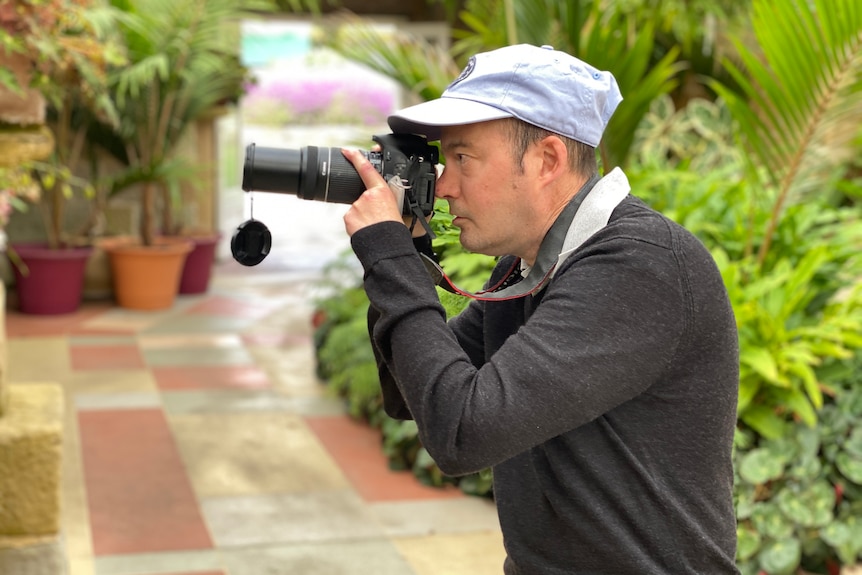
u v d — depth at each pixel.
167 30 6.05
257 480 3.74
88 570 2.97
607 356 1.11
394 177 1.24
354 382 4.25
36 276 6.29
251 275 8.02
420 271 1.18
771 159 3.15
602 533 1.21
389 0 8.43
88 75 3.75
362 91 19.45
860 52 2.80
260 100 19.03
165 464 3.85
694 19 5.43
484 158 1.21
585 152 1.25
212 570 3.01
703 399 1.19
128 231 7.19
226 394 4.79
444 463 1.12
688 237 1.19
